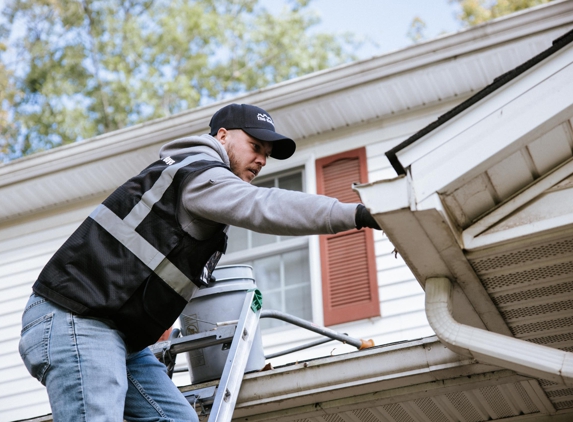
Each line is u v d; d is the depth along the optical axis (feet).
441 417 12.68
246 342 11.43
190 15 52.75
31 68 53.06
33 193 25.89
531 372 8.68
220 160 9.57
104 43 52.80
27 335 8.68
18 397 23.04
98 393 8.33
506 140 8.21
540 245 8.62
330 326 19.94
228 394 10.64
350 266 20.59
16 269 25.58
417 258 8.82
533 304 9.77
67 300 8.59
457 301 9.73
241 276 13.15
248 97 23.27
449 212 8.41
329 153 22.89
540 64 8.44
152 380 9.55
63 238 25.71
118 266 8.70
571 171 8.68
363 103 22.48
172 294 8.81
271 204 8.34
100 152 24.85
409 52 21.67
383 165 21.99
